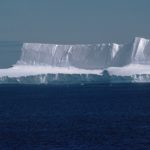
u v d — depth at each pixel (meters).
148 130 168.38
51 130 170.75
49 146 141.50
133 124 184.88
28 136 158.38
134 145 142.12
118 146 141.12
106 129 172.25
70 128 175.25
